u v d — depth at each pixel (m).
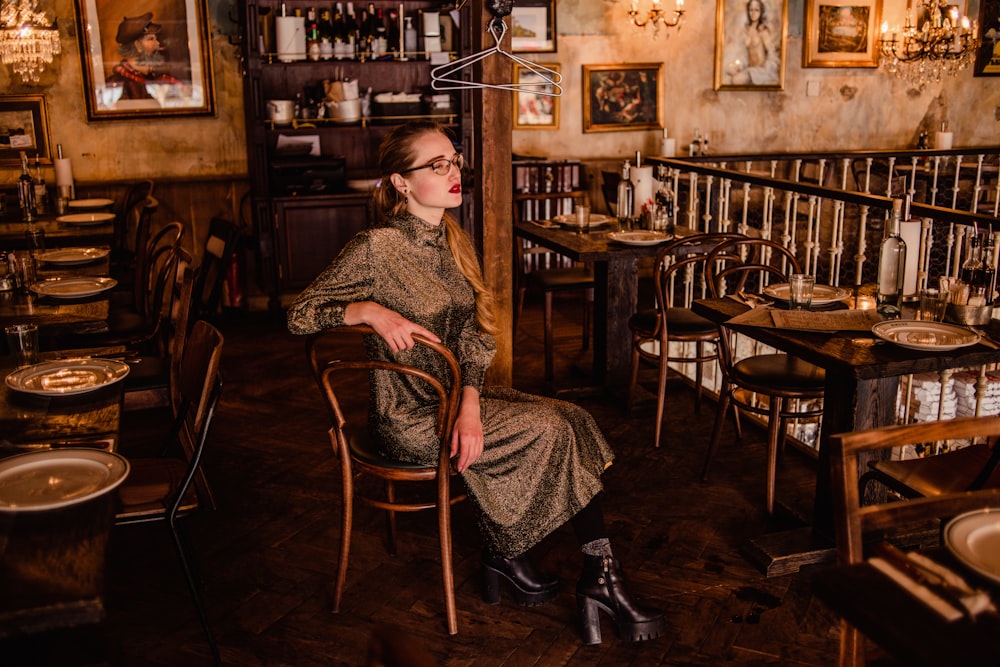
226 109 6.36
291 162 5.88
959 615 1.24
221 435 4.02
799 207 7.56
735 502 3.29
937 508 1.58
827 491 2.83
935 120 8.09
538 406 2.49
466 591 2.72
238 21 6.23
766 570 2.78
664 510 3.23
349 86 6.07
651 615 2.40
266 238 5.95
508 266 3.47
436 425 2.43
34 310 3.23
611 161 7.27
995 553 1.38
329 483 3.51
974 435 1.63
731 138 7.57
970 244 3.35
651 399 4.29
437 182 2.37
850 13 7.60
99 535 1.56
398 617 2.58
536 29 6.93
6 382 2.37
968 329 2.57
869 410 2.74
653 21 6.87
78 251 4.24
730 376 3.27
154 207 4.79
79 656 1.91
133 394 3.23
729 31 7.32
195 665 2.36
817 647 2.42
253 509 3.28
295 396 4.55
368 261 2.36
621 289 4.39
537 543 2.75
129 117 6.15
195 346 2.48
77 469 1.81
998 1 8.01
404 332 2.21
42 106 6.01
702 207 7.28
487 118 3.31
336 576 2.57
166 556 2.94
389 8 6.18
